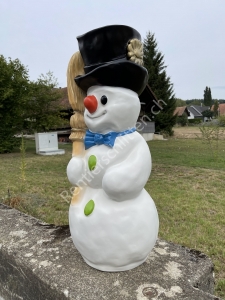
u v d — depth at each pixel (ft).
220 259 9.43
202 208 14.67
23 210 13.35
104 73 5.47
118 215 5.72
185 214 13.69
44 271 6.32
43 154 36.81
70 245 7.66
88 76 5.64
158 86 59.11
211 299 5.30
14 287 7.30
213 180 21.01
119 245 5.75
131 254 5.90
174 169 25.23
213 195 17.11
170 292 5.50
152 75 58.03
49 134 38.11
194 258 7.02
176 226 12.20
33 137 69.92
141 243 5.91
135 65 5.41
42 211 13.84
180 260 6.88
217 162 28.66
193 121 105.81
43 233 8.54
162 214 13.64
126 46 5.56
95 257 6.01
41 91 41.14
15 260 7.10
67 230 8.75
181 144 47.96
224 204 15.33
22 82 35.94
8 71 34.04
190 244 10.35
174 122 64.28
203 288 6.33
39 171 24.80
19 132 46.06
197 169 25.14
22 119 40.09
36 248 7.50
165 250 7.41
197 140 55.16
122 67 5.38
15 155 36.24
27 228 8.95
